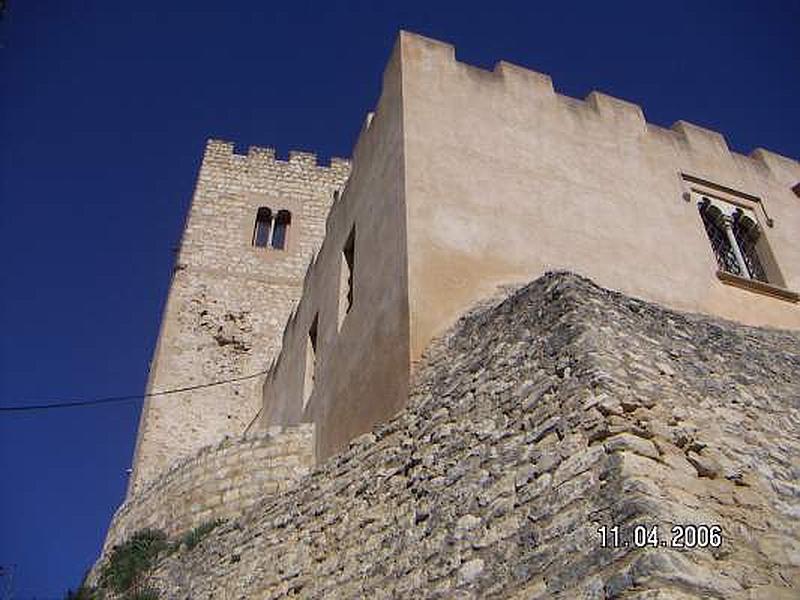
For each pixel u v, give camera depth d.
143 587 12.30
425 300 10.61
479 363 8.26
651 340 7.50
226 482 14.14
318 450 13.34
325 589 7.67
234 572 9.89
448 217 11.88
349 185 15.70
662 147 15.84
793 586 5.09
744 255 15.70
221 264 27.41
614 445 5.59
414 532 6.97
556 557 5.28
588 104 15.58
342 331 13.47
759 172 16.98
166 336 25.23
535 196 13.04
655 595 4.41
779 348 10.46
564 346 7.01
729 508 5.55
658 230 14.12
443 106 13.41
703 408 6.74
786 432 7.18
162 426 23.16
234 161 30.70
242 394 24.55
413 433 8.45
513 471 6.31
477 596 5.68
